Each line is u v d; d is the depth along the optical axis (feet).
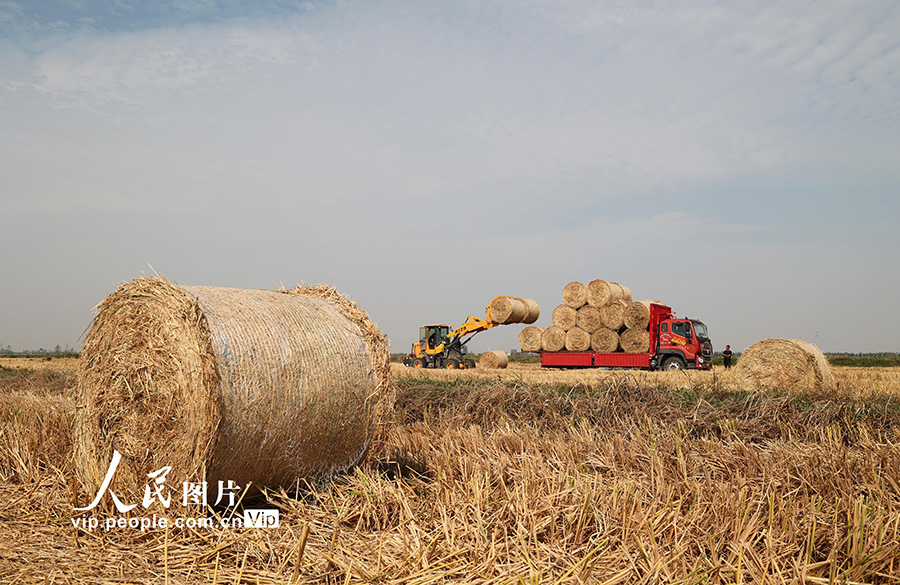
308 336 19.39
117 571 13.99
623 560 13.61
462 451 22.35
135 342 18.43
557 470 19.48
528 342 97.50
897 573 12.48
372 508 17.26
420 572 13.46
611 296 91.25
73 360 127.13
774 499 15.64
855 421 27.37
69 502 18.21
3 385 54.49
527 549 13.99
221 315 17.76
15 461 21.83
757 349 53.21
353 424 20.47
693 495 16.85
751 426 27.07
